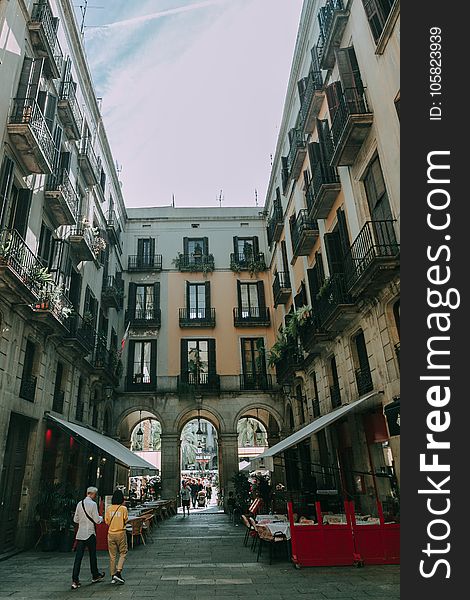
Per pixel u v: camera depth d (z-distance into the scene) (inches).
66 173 568.7
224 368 946.1
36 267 461.1
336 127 490.0
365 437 452.4
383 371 400.2
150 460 1079.0
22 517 447.8
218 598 241.6
